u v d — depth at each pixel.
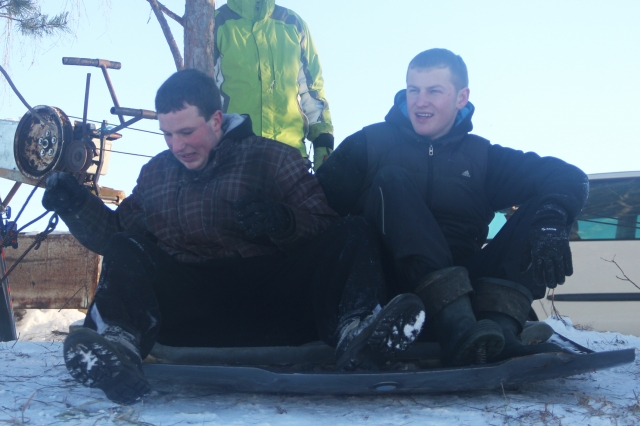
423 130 3.35
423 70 3.31
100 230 3.26
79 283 8.19
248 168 3.20
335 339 2.70
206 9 6.05
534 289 3.00
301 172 3.23
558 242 2.75
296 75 5.04
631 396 3.00
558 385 3.26
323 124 5.12
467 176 3.35
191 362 3.12
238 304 3.21
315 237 3.06
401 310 2.45
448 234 3.33
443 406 2.73
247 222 2.82
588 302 7.04
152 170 3.31
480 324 2.62
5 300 6.51
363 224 2.91
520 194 3.30
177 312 3.11
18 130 6.89
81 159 6.62
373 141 3.46
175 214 3.18
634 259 7.04
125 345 2.54
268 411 2.68
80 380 2.43
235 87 4.89
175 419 2.49
